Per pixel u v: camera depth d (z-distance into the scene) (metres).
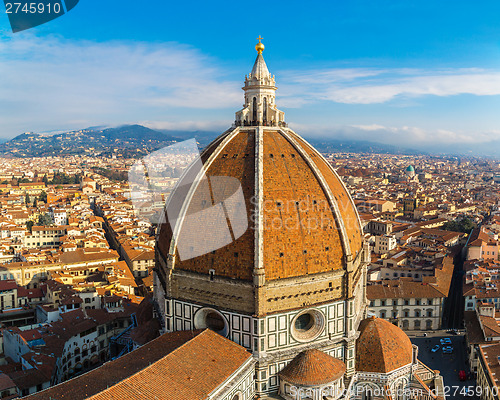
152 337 115.19
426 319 195.75
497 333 157.62
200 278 98.25
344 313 102.69
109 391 73.00
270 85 114.19
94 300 197.50
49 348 148.88
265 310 93.06
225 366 87.81
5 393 124.94
